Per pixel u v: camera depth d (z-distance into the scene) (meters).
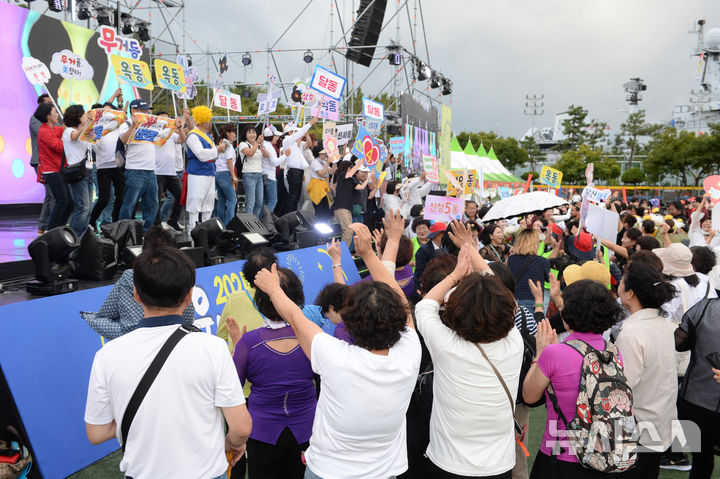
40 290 4.26
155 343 1.90
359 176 8.58
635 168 60.88
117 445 3.82
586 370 2.44
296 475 2.87
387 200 10.34
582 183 60.69
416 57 20.16
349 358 2.05
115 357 1.88
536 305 3.65
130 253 5.21
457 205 5.80
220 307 5.07
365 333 2.05
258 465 2.78
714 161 47.47
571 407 2.44
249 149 8.16
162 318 1.94
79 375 3.70
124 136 6.07
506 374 2.36
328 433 2.08
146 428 1.84
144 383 1.84
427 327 2.45
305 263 6.72
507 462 2.37
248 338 2.76
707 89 71.00
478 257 3.03
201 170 7.09
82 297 4.00
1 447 3.24
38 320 3.59
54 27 12.28
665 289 2.92
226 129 7.93
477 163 34.56
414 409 2.90
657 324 2.95
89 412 1.90
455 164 31.16
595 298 2.51
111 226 5.33
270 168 9.38
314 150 9.80
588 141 72.88
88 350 3.84
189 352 1.89
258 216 8.64
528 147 75.44
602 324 2.51
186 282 1.96
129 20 16.34
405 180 11.33
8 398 3.27
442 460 2.39
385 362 2.05
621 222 8.51
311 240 8.09
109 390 1.88
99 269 4.79
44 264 4.24
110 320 3.09
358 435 2.04
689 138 49.62
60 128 6.00
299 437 2.77
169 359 1.87
